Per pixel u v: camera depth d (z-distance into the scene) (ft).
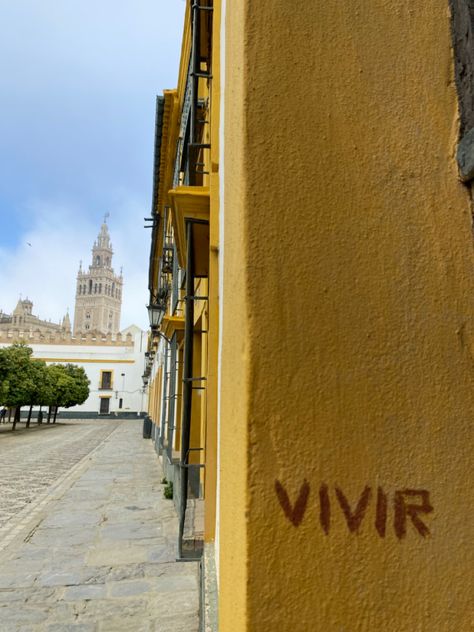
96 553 17.38
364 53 3.71
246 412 2.95
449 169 3.66
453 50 3.90
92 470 39.83
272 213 3.26
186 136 19.07
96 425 119.44
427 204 3.54
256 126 3.39
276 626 2.70
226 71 4.66
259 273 3.15
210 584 7.77
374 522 2.92
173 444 27.76
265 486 2.87
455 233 3.55
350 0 3.81
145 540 19.01
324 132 3.48
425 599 2.88
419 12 3.92
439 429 3.15
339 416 3.03
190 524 12.03
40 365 107.24
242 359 3.09
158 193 42.47
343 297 3.22
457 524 3.03
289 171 3.35
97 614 12.41
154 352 68.69
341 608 2.78
